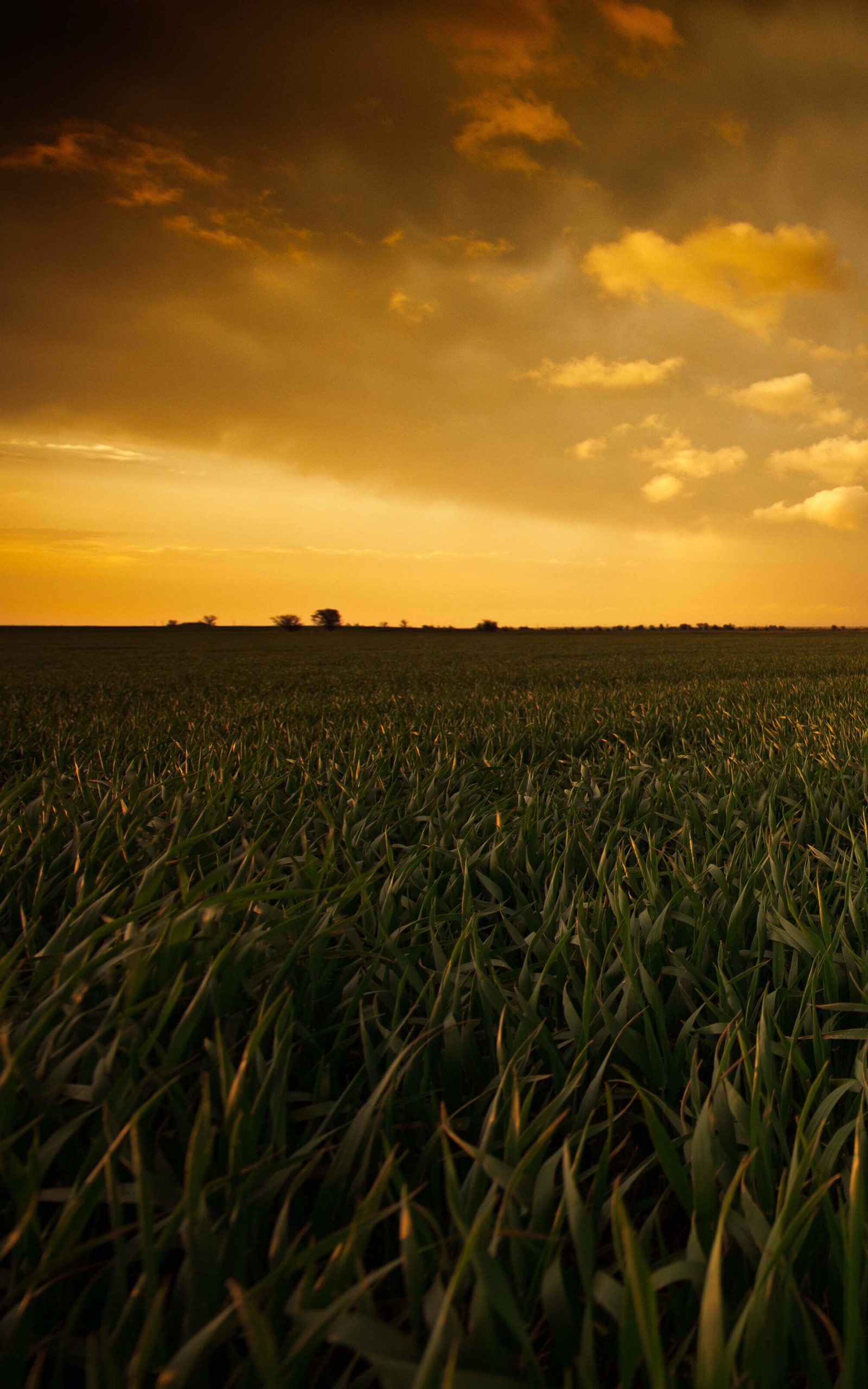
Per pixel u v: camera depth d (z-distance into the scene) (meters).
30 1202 1.24
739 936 2.62
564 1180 1.18
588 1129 1.49
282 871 3.42
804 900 2.92
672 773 5.46
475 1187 1.31
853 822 4.36
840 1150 1.47
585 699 12.84
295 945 2.29
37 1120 1.42
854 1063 1.96
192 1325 1.08
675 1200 1.70
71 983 1.82
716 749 7.31
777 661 32.53
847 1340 0.99
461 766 6.05
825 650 52.91
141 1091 1.62
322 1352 1.32
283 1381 0.98
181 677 28.27
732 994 2.11
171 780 5.07
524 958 2.70
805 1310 1.04
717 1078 1.62
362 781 5.30
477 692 15.84
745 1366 0.98
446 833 3.87
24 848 3.67
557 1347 1.06
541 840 3.74
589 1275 1.07
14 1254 1.29
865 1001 2.09
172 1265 1.47
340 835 3.85
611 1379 1.28
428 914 2.90
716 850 3.36
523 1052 1.82
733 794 4.13
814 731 7.40
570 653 53.66
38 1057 1.74
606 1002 1.99
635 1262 0.95
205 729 9.45
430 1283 1.29
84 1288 1.45
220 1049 1.54
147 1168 1.42
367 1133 1.56
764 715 9.97
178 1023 2.04
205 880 2.56
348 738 8.27
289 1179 1.55
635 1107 1.94
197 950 2.16
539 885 3.23
